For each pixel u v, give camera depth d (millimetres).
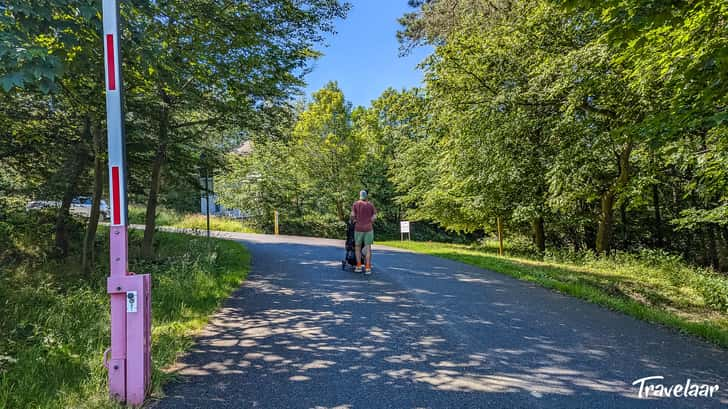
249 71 9492
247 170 31141
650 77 8602
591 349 4602
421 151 26938
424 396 3430
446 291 7578
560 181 14773
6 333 4828
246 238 20469
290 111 12867
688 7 5387
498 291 7629
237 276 8766
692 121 7164
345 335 5066
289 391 3533
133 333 3291
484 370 3990
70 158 10828
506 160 16391
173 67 7055
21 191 11719
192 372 3951
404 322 5605
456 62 15953
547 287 8023
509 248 23562
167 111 10594
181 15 7293
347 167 32500
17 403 3211
